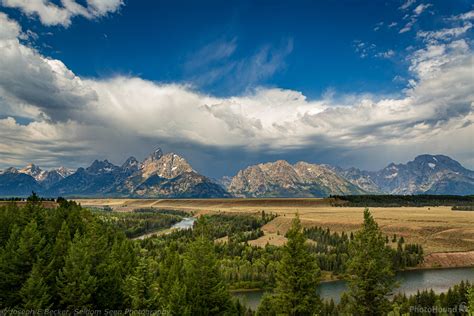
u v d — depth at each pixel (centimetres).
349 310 5872
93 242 7694
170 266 8362
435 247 18312
